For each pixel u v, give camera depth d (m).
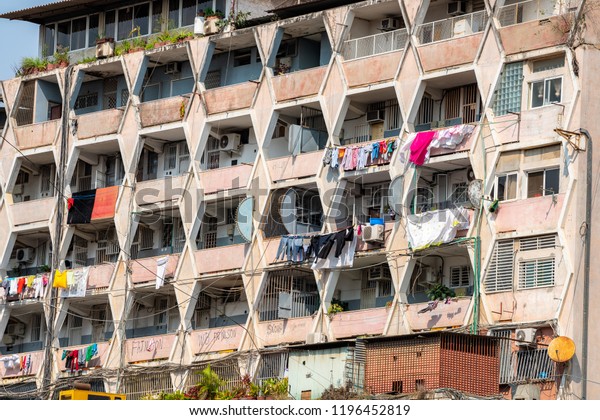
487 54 66.50
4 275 82.06
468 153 66.31
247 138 76.12
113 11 82.25
